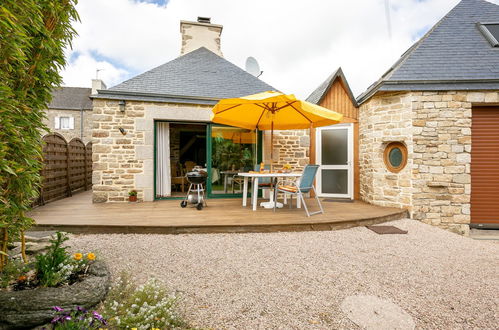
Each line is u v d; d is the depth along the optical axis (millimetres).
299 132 7391
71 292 1862
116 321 1738
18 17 1604
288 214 4949
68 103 18078
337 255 3299
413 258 3301
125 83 6621
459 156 5539
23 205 2037
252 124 6508
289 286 2504
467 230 5508
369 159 6641
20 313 1679
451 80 5480
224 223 4145
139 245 3465
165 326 1808
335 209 5625
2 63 1629
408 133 5672
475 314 2131
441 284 2635
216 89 7141
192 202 5754
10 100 1551
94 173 6152
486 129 5801
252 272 2771
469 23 6816
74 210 5207
